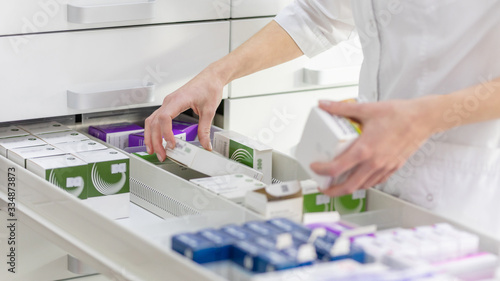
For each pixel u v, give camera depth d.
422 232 0.86
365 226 0.91
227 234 0.83
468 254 0.83
